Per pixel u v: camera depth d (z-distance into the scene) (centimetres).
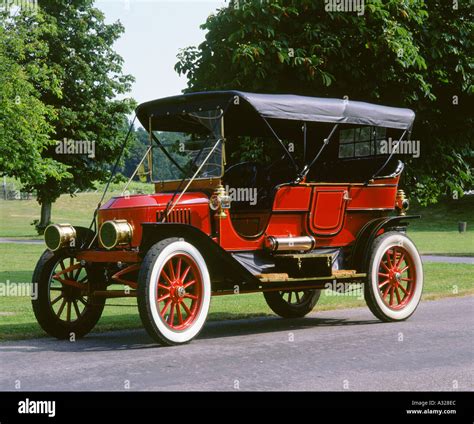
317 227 883
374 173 955
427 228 5075
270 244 826
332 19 1250
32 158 3369
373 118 919
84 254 794
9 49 3241
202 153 830
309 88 1272
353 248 909
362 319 946
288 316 982
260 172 901
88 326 827
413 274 934
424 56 1336
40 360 662
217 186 814
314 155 980
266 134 984
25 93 3169
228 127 952
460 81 1361
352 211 920
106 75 4553
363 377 584
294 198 856
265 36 1246
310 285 862
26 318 949
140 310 717
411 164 1381
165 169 866
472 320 902
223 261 777
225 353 689
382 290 930
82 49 4434
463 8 1386
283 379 577
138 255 748
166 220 774
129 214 780
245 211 859
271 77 1238
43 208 4566
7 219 6012
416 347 717
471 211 5847
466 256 2353
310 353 688
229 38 1223
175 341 734
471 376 589
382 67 1260
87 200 7250
